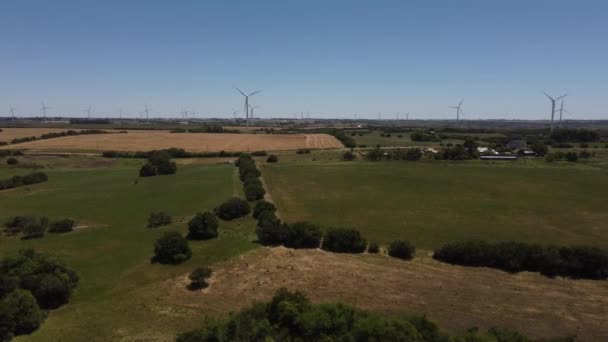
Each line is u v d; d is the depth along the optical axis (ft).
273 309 105.19
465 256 171.63
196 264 169.27
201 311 130.31
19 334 116.26
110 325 121.49
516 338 95.30
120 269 164.86
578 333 119.34
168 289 146.72
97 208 260.01
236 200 238.68
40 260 144.87
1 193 305.53
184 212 249.34
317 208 262.06
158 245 172.96
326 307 103.96
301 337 97.60
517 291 146.92
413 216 244.42
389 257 180.04
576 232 216.33
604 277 159.12
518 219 239.09
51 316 127.75
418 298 139.85
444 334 97.40
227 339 96.89
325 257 177.68
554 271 162.09
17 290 123.24
